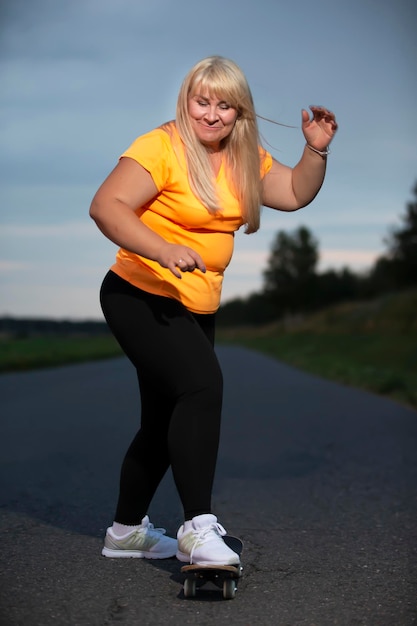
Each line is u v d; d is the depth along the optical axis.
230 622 3.12
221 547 3.34
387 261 62.16
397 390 14.24
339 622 3.13
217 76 3.33
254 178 3.51
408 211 61.00
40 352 28.16
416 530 4.66
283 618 3.17
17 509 5.16
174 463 3.46
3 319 54.66
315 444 8.25
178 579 3.65
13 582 3.58
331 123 3.56
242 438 8.70
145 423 3.82
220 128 3.39
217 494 5.80
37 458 7.24
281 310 111.94
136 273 3.47
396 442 8.34
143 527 3.98
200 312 3.57
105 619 3.13
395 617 3.19
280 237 111.69
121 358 30.39
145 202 3.35
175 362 3.44
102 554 4.03
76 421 9.99
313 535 4.57
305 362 25.73
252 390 15.15
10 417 10.41
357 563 3.97
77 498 5.51
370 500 5.54
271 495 5.75
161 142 3.37
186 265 3.10
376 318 49.38
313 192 3.68
